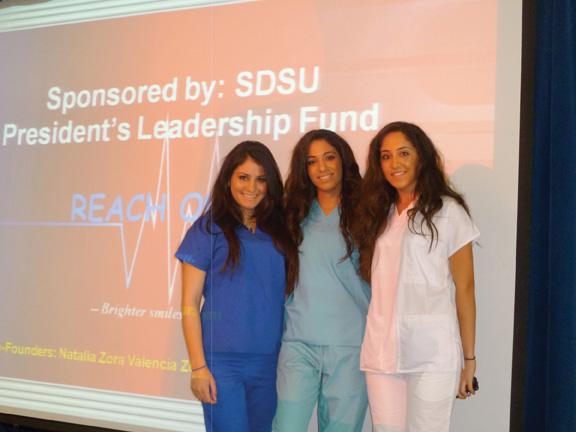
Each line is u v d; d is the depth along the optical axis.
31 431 2.31
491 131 1.81
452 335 1.54
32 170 2.39
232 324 1.76
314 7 2.02
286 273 1.78
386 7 1.93
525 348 1.75
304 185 1.81
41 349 2.32
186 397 2.12
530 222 1.77
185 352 2.13
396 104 1.90
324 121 1.98
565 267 1.64
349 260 1.73
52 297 2.32
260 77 2.08
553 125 1.70
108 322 2.23
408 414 1.57
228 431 1.75
